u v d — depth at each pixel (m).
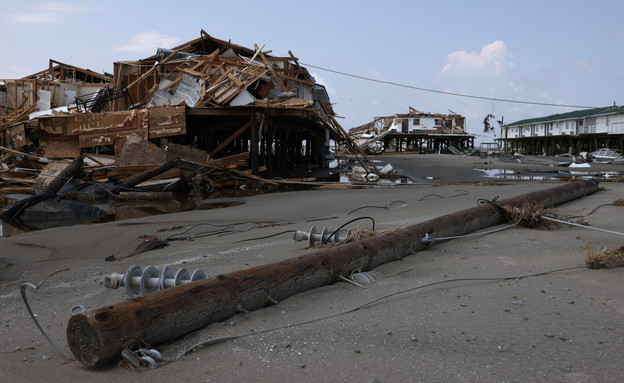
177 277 4.14
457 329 3.54
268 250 6.88
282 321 3.83
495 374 2.83
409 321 3.73
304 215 11.05
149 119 19.95
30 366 3.20
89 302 4.79
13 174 20.11
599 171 29.05
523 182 19.97
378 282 4.91
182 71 23.00
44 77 32.72
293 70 26.06
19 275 6.23
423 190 16.12
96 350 3.03
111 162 20.89
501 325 3.59
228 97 20.61
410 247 6.03
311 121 25.81
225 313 3.83
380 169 29.72
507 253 5.96
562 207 10.52
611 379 2.74
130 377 2.94
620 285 4.46
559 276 4.86
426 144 90.94
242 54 27.06
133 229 9.74
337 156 51.44
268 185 19.31
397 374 2.87
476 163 38.38
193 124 24.88
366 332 3.53
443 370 2.90
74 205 13.21
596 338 3.31
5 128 24.75
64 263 6.97
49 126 21.16
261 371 2.96
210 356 3.21
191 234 9.03
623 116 58.66
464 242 6.71
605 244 6.27
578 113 70.25
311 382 2.81
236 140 29.55
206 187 18.58
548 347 3.19
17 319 4.35
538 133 80.56
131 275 4.34
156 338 3.35
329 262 4.83
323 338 3.44
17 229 11.23
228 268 5.86
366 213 10.80
